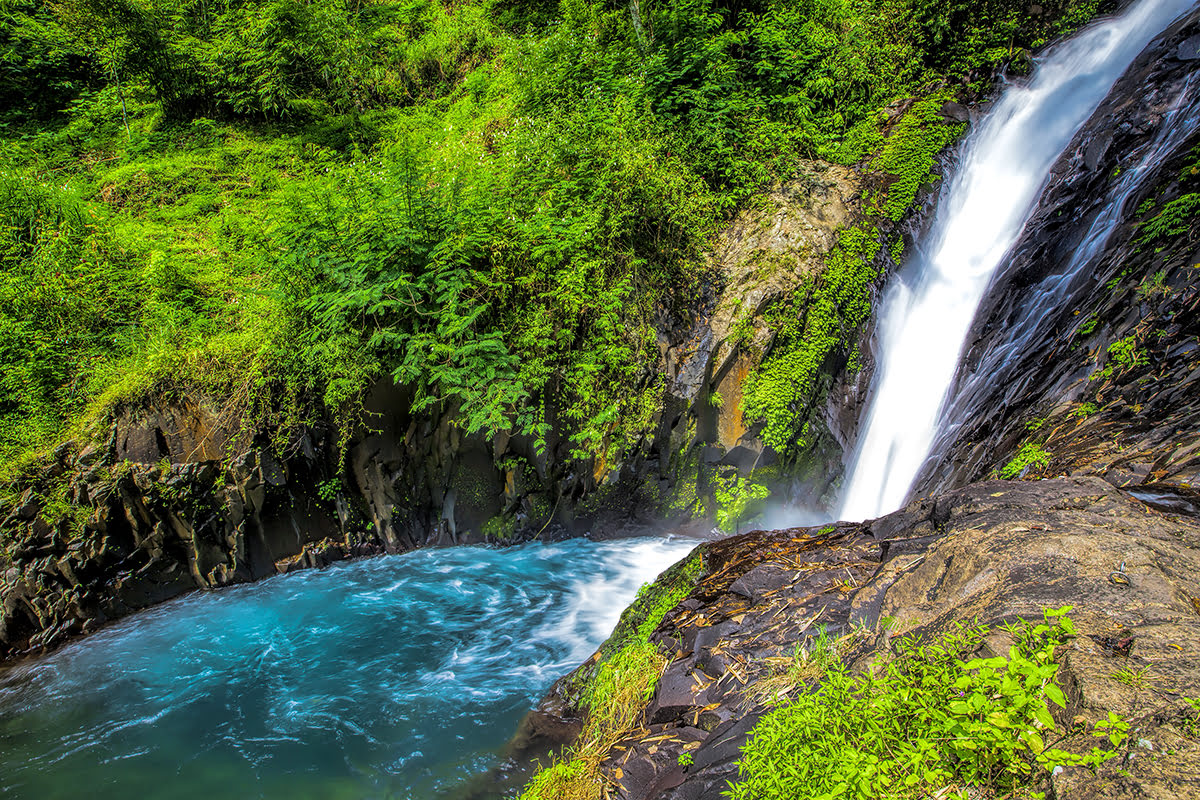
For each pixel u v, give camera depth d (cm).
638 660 347
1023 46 834
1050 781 162
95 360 753
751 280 741
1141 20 721
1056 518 268
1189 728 156
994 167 750
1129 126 619
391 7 1284
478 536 780
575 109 848
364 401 711
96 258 830
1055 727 172
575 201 727
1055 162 681
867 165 823
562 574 699
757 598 339
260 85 1104
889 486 669
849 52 879
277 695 534
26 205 856
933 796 176
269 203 916
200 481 697
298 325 713
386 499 761
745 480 739
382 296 678
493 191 748
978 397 561
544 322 691
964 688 190
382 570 737
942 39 873
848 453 750
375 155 997
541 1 1207
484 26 1188
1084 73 736
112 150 1073
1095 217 579
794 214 774
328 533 762
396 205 695
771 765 217
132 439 687
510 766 406
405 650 582
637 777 278
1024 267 629
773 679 279
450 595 672
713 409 734
